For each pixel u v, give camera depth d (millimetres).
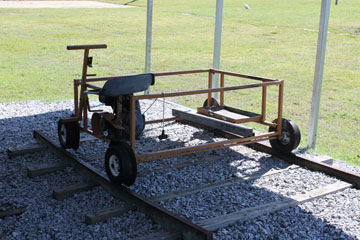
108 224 4184
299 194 4793
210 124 5926
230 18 27688
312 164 5555
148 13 8156
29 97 10008
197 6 35375
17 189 4953
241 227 4059
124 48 18719
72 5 36938
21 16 28859
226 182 5102
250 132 5430
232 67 15039
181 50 18438
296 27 24344
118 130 5000
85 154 5910
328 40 20469
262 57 17047
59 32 23000
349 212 4477
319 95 6188
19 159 5805
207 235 3596
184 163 5660
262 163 5777
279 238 3936
